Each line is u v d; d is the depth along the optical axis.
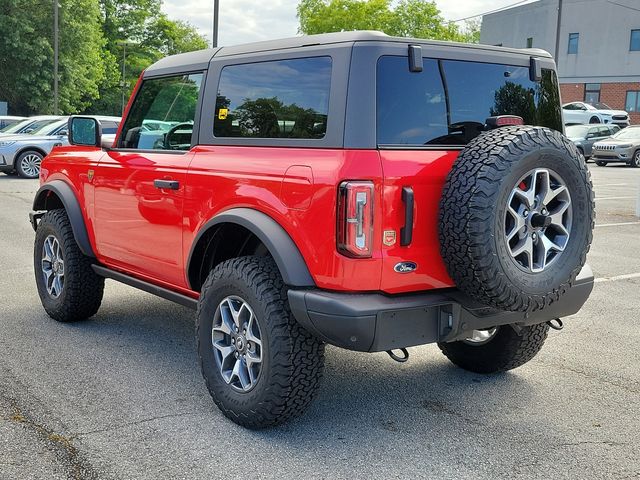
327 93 3.58
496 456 3.59
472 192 3.28
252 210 3.76
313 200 3.43
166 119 4.65
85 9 43.50
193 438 3.70
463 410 4.20
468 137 3.84
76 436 3.68
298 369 3.61
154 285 4.82
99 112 63.22
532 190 3.44
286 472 3.37
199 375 4.66
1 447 3.53
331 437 3.77
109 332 5.57
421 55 3.62
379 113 3.48
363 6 54.75
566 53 51.69
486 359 4.72
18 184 16.73
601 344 5.59
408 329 3.48
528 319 3.88
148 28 71.06
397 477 3.35
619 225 12.21
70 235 5.52
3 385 4.38
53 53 41.81
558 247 3.60
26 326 5.67
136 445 3.59
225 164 3.99
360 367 4.96
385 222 3.40
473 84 3.90
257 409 3.69
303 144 3.63
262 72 3.98
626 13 48.31
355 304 3.35
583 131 29.70
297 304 3.48
